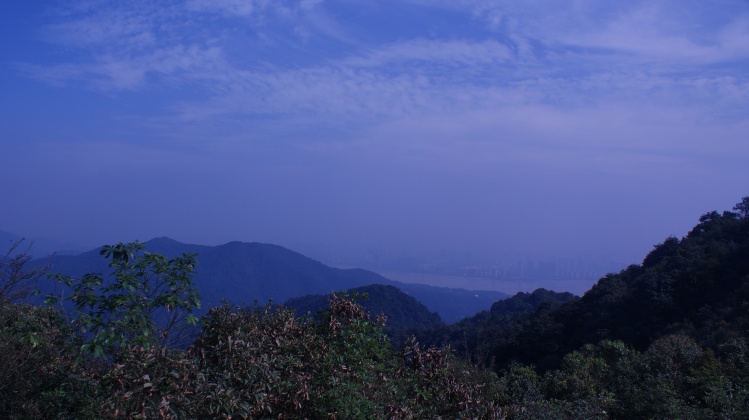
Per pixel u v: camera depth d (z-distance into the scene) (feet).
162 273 14.21
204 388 12.47
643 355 36.60
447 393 16.80
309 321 17.34
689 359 34.73
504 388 25.50
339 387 15.17
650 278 68.03
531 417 20.81
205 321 15.10
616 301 68.08
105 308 13.46
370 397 15.84
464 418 16.05
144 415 11.60
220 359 13.84
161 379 12.07
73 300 13.42
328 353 15.97
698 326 55.67
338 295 18.30
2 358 14.53
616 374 34.45
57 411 13.89
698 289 63.46
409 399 16.53
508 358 66.23
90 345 12.23
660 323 60.49
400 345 18.94
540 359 63.52
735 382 31.35
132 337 12.94
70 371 14.47
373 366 16.85
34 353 14.75
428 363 17.67
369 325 18.10
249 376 13.56
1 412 14.37
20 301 17.83
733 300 56.24
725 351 36.14
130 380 11.99
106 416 11.73
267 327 16.07
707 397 29.14
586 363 35.96
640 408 29.58
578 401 26.66
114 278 13.89
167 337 14.47
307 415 14.90
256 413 13.80
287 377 14.82
